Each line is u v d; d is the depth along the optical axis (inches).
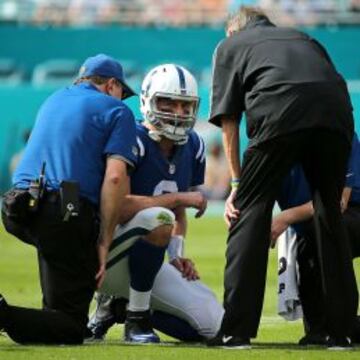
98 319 1014.4
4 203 917.8
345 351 872.3
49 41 4097.0
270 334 1069.1
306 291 975.0
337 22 3969.0
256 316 872.9
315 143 870.4
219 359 815.1
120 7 4131.4
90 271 916.0
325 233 893.8
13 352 844.0
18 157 3656.5
